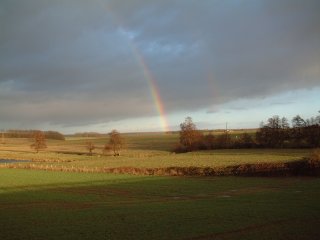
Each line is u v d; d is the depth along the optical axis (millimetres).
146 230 23125
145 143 173875
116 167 74000
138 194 41000
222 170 62938
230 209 29922
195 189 44469
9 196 40156
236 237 21109
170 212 29125
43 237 21750
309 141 112812
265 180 52938
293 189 42688
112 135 128375
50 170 74625
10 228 24031
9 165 87875
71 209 31500
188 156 96375
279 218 25891
